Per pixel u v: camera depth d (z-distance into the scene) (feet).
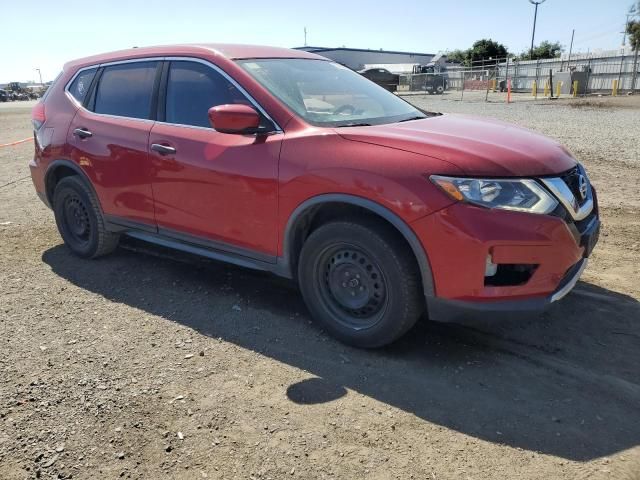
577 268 10.78
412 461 8.14
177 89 13.66
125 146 14.29
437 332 12.05
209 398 9.70
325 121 11.85
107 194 15.16
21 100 233.35
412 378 10.30
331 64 15.15
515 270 9.86
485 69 145.28
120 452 8.39
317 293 11.68
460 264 9.64
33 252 17.71
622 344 11.38
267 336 11.95
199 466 8.09
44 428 8.95
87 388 10.03
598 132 43.68
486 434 8.71
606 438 8.57
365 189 10.18
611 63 111.34
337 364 10.80
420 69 166.81
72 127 15.87
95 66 16.08
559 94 103.86
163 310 13.30
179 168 13.08
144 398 9.71
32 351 11.40
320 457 8.23
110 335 12.07
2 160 38.19
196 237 13.42
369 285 10.88
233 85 12.55
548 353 11.10
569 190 10.31
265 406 9.46
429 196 9.66
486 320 9.96
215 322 12.63
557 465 8.01
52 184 17.20
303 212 11.16
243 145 11.97
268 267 12.29
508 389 9.90
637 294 13.66
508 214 9.50
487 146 10.25
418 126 11.57
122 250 17.72
